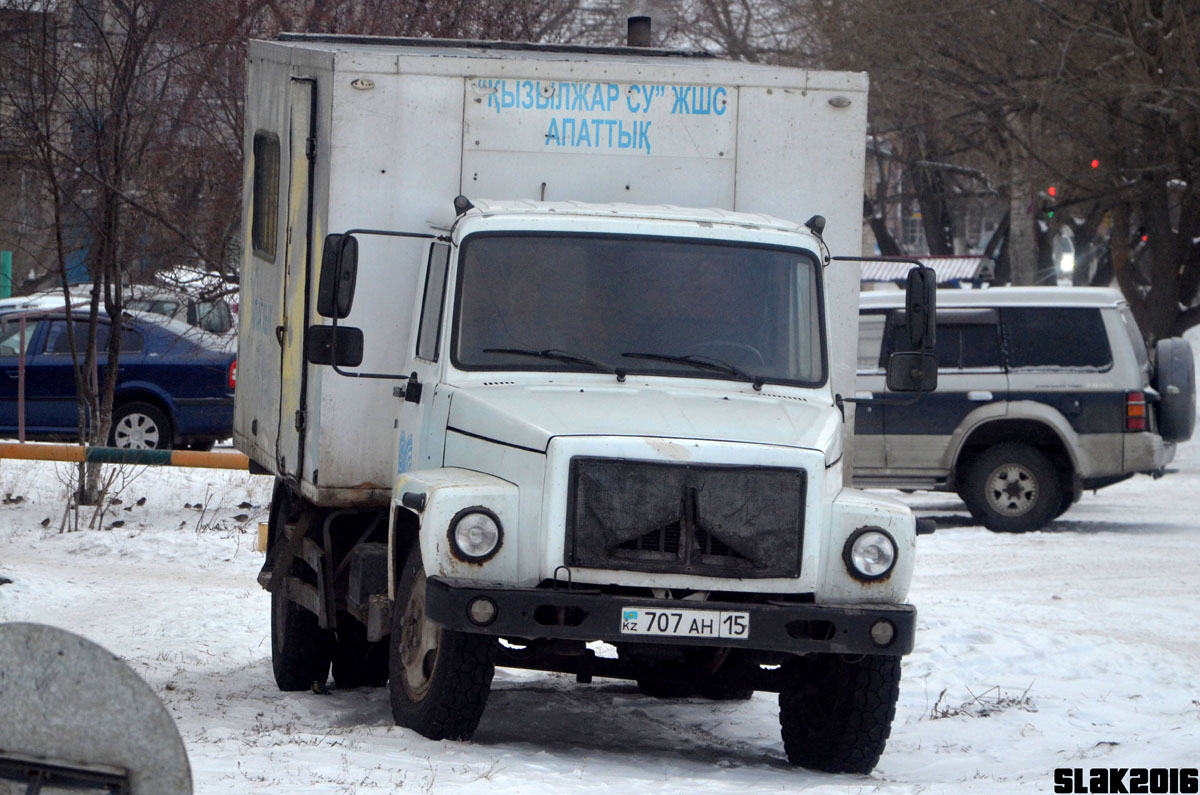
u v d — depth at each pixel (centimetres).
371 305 2120
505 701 2442
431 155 2133
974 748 2127
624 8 6794
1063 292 4475
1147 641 2959
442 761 1702
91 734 919
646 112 2186
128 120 4153
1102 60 6869
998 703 2425
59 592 3316
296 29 4453
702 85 2195
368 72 2103
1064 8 6981
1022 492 4456
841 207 2219
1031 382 4450
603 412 1830
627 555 1748
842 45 7712
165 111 4306
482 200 2077
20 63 4131
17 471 4772
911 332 2048
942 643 2812
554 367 1948
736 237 2044
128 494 4466
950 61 7425
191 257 4425
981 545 4219
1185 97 6419
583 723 2289
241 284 2814
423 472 1872
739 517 1762
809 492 1784
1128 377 4431
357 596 2150
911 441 4488
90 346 4291
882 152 10519
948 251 10806
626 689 2633
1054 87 6844
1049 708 2395
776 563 1770
